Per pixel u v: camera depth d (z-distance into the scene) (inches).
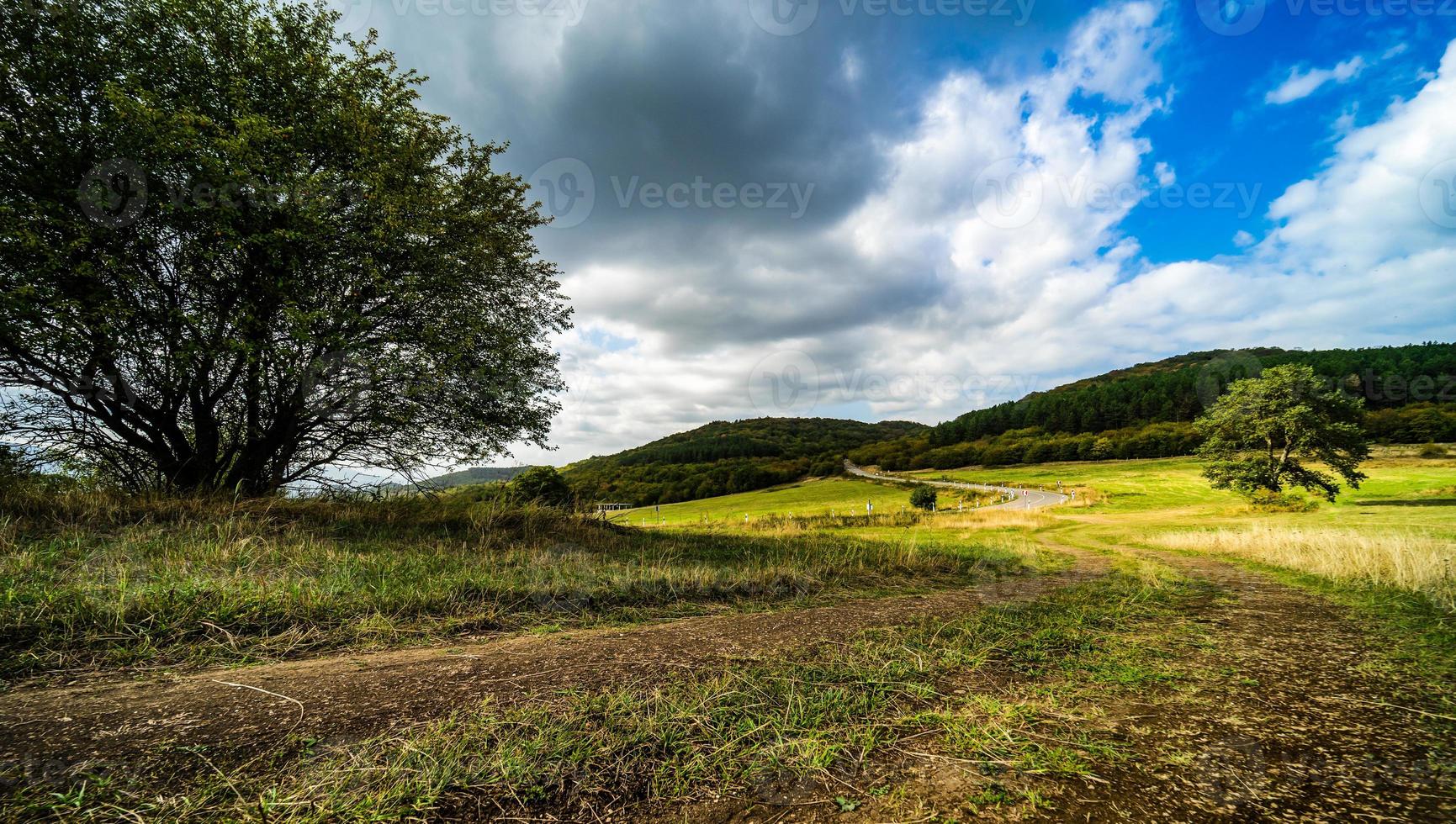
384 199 321.1
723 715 80.4
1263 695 92.7
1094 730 77.9
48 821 51.8
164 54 299.0
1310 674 103.7
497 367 388.8
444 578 187.6
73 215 261.1
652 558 308.0
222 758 65.5
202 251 286.2
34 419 294.0
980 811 57.2
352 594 158.9
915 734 76.4
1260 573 267.0
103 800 55.7
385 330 359.3
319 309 320.8
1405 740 73.9
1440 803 58.2
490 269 391.2
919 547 409.1
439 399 379.6
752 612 181.8
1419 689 94.3
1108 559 373.1
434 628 143.9
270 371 315.3
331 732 73.2
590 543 340.5
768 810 57.8
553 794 59.9
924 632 137.6
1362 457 1228.5
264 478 362.3
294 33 340.8
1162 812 56.9
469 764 64.1
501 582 185.9
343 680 97.3
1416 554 233.3
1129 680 100.0
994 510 1451.8
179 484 320.8
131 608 128.6
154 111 258.8
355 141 334.0
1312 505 1210.6
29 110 260.8
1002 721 80.7
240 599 141.5
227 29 317.7
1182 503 1670.8
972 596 210.5
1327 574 247.9
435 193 357.7
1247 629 143.0
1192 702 89.0
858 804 58.9
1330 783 62.9
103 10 286.2
